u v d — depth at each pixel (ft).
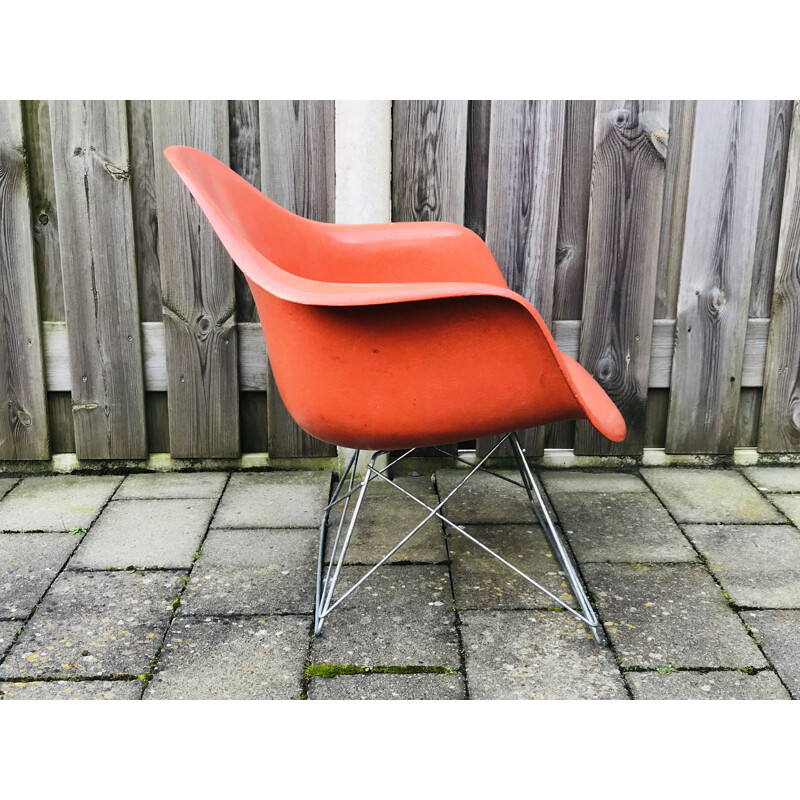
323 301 4.65
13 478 8.92
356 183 8.15
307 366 5.36
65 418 9.00
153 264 8.63
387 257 7.00
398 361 5.23
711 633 6.15
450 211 8.43
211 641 6.04
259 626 6.23
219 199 5.59
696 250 8.72
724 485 8.80
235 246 4.97
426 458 9.06
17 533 7.62
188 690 5.51
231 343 8.73
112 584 6.78
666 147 8.41
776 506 8.30
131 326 8.67
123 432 8.94
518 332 5.16
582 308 8.83
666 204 8.68
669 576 6.95
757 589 6.74
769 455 9.34
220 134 8.22
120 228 8.42
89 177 8.27
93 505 8.23
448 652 5.91
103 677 5.64
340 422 5.46
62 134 8.16
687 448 9.24
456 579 6.88
